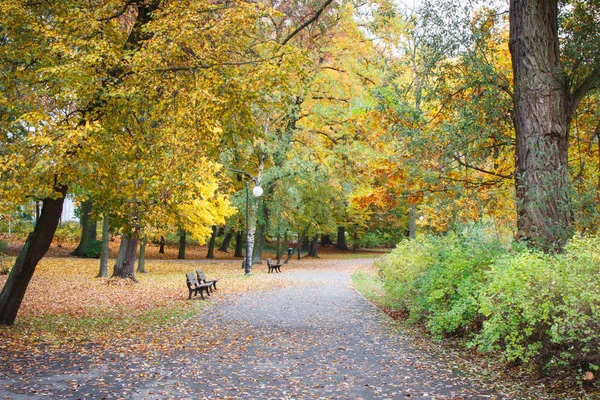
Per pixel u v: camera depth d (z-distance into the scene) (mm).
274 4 14586
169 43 8602
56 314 12477
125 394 6016
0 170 7730
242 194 27406
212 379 6770
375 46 21078
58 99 8594
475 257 8695
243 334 10188
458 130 10430
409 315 12070
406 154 11539
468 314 8383
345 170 26062
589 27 9844
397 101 11742
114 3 9227
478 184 11547
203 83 9312
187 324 11406
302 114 26375
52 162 7570
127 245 20453
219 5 9625
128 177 9750
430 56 10883
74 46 9031
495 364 7344
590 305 5336
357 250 58719
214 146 9906
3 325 10328
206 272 26859
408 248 13727
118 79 8914
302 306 14555
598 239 6234
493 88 9891
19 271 10531
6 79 8906
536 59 9117
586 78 9516
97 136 8742
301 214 32000
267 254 48969
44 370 7141
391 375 6961
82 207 32438
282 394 6070
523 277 5957
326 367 7445
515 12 9453
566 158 9164
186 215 21953
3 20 8656
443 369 7258
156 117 9695
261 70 8836
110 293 17047
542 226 8508
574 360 6062
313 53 18391
